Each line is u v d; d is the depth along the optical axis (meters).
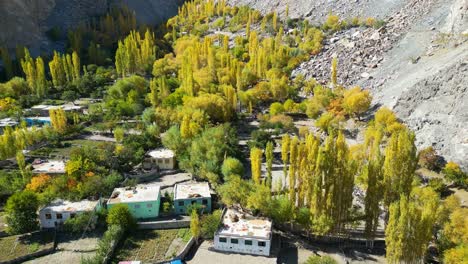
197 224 59.72
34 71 131.75
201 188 71.31
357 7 171.50
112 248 58.06
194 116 97.94
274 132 100.94
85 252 58.09
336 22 164.25
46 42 175.75
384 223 64.31
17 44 162.00
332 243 62.31
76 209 63.69
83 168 75.50
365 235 60.62
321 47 149.00
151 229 64.31
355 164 58.75
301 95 129.12
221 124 99.75
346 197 59.16
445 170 75.31
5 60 142.25
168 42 197.88
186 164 80.50
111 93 127.81
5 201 69.75
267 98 125.44
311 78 133.25
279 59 146.75
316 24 174.38
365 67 125.75
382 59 124.31
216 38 188.38
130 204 65.44
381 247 61.34
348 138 95.69
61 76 141.50
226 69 138.00
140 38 184.75
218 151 80.81
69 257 57.00
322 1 187.00
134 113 113.50
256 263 57.16
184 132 87.75
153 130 94.94
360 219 61.31
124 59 153.50
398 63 116.88
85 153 80.75
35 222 62.50
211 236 61.50
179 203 67.38
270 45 156.62
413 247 50.84
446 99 88.31
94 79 145.38
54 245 59.12
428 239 50.69
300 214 61.06
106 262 55.56
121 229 60.75
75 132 100.75
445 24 119.56
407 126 90.62
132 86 130.62
